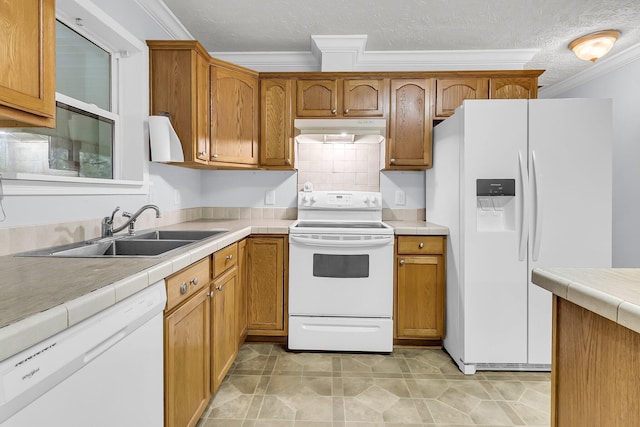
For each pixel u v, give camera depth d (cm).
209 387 165
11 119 102
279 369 218
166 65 213
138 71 206
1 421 57
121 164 207
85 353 78
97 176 189
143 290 104
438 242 242
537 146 206
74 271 101
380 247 237
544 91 398
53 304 71
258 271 245
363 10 228
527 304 210
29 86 99
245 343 257
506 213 215
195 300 146
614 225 318
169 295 121
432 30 255
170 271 117
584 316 86
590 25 247
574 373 90
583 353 87
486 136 208
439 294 242
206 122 233
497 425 165
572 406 91
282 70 301
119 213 190
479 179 209
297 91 271
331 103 269
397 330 244
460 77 267
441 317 243
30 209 134
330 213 294
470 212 210
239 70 256
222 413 173
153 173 223
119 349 92
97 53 194
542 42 273
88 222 165
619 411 75
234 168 277
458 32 257
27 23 98
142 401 104
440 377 210
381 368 220
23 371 61
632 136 300
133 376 99
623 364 74
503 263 210
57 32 163
